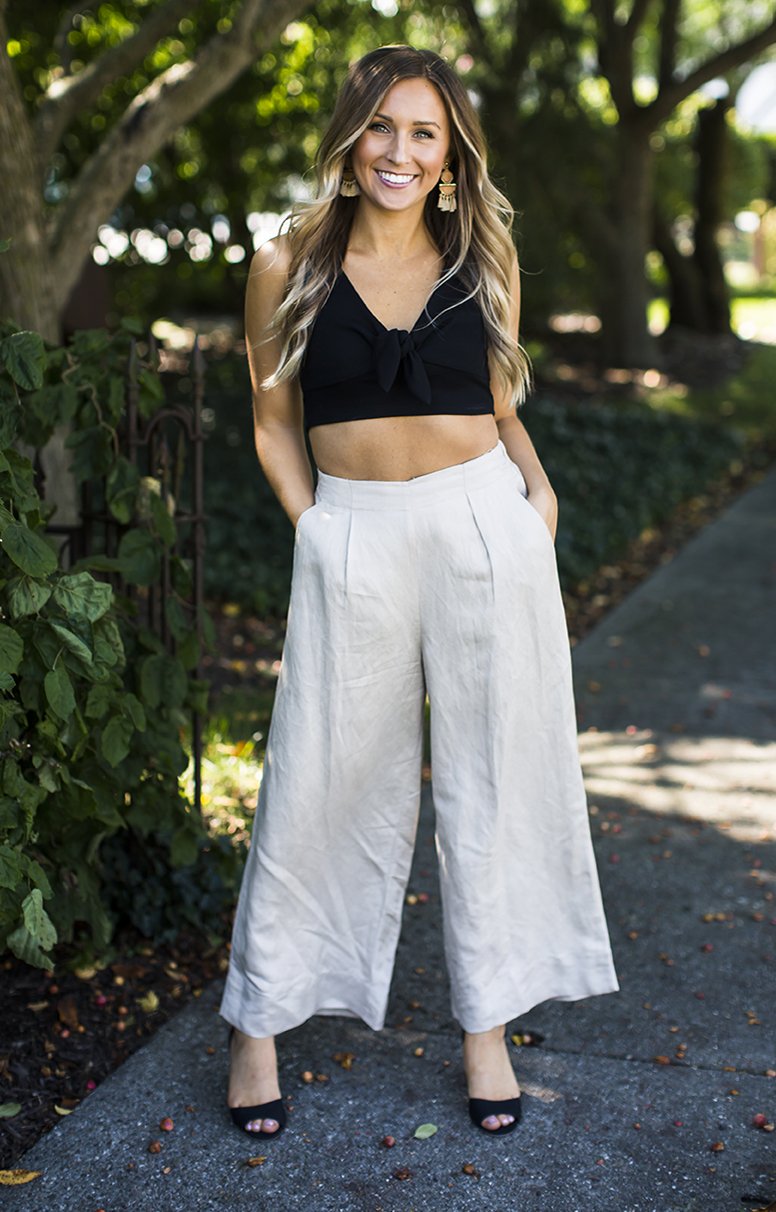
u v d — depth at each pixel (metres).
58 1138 2.28
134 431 2.85
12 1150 2.25
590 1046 2.59
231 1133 2.30
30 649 2.32
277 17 4.60
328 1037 2.61
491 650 2.16
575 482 8.33
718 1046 2.58
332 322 2.12
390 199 2.09
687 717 4.64
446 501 2.13
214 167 10.59
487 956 2.30
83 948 2.83
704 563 7.04
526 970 2.38
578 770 2.31
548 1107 2.38
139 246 10.66
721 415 12.13
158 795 2.78
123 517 2.78
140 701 2.76
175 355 12.27
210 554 6.57
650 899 3.23
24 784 2.27
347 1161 2.23
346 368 2.11
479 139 2.14
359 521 2.13
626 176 14.89
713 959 2.93
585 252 16.25
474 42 14.00
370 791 2.29
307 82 10.35
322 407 2.15
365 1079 2.47
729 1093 2.42
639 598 6.34
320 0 9.05
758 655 5.38
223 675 5.00
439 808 2.27
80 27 8.17
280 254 2.18
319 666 2.18
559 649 2.24
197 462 2.93
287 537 6.83
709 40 23.53
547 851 2.33
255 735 4.24
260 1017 2.29
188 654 2.89
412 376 2.07
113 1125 2.32
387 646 2.17
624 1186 2.16
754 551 7.30
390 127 2.07
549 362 15.33
